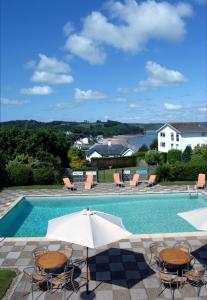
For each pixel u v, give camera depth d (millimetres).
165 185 26328
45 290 9156
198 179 25828
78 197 23453
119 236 8312
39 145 47719
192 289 9133
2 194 24031
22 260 11195
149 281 9648
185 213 10086
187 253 9969
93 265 10750
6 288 9172
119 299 8750
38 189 25734
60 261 9312
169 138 66438
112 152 72125
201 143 63875
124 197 23406
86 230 8281
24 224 18109
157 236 13297
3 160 27453
